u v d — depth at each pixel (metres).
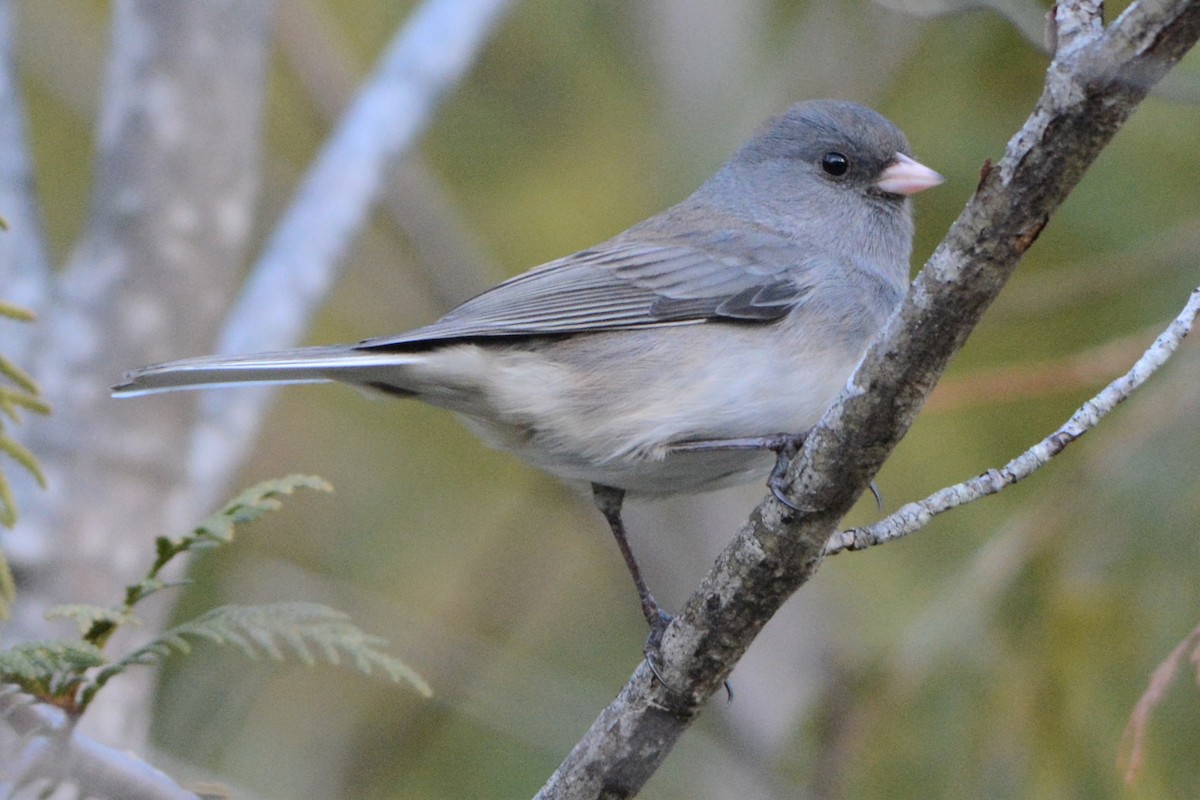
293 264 10.62
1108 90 4.95
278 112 15.36
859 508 11.59
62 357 9.46
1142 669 8.78
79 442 9.26
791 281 8.94
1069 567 9.05
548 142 14.32
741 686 13.00
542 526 13.39
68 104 13.96
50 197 13.80
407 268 15.12
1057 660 8.88
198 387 7.69
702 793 12.18
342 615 5.87
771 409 8.55
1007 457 11.30
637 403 8.42
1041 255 11.51
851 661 10.00
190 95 9.82
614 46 14.66
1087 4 5.10
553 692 12.16
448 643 12.16
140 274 9.61
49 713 5.50
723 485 8.78
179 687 11.65
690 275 8.85
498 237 14.01
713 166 13.92
